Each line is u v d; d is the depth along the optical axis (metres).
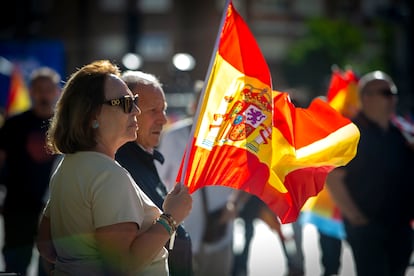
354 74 9.03
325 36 45.78
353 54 46.22
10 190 8.52
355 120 7.42
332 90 9.11
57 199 4.08
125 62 25.89
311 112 4.97
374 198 7.24
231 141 4.70
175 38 53.22
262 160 4.74
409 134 9.41
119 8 50.44
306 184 4.83
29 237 8.48
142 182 4.96
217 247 7.38
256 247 12.42
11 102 16.45
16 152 8.48
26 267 8.45
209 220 7.28
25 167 8.48
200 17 53.69
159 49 53.25
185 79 27.09
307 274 10.10
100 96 4.03
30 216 8.50
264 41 58.72
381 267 7.34
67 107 4.06
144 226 4.10
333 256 9.16
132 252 3.91
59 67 21.67
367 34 56.00
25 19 39.47
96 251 3.96
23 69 21.11
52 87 8.49
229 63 4.70
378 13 36.88
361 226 7.28
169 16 53.12
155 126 5.15
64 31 49.22
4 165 8.70
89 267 3.96
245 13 58.50
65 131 4.06
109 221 3.88
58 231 4.11
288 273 9.88
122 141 4.11
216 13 53.78
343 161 4.93
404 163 7.40
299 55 45.53
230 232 7.51
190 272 5.06
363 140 7.23
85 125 4.03
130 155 5.01
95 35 50.12
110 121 4.05
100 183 3.92
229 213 7.37
